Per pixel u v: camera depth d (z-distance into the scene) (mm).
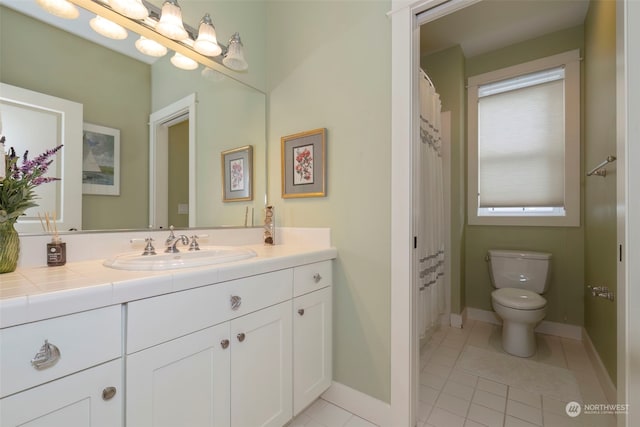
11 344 602
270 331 1191
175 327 876
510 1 2094
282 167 1795
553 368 1920
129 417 779
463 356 2102
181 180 1465
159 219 1373
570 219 2371
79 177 1134
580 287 2340
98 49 1196
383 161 1427
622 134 915
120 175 1253
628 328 882
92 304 709
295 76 1760
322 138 1616
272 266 1186
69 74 1121
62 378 667
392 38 1393
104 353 734
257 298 1134
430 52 2785
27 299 617
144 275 844
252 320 1113
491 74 2701
